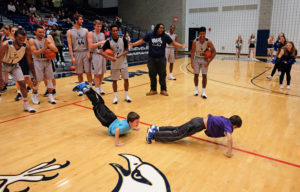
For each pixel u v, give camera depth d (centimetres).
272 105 482
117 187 214
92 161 260
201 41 502
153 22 2056
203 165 253
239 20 1689
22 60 457
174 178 228
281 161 262
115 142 298
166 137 297
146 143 308
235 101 513
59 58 1102
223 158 268
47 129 354
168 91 611
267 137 326
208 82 737
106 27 1628
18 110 445
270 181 225
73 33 509
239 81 752
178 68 1050
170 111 441
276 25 1560
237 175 234
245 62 1284
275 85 690
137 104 488
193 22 1898
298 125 371
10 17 1277
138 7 2102
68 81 734
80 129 354
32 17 1246
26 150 286
